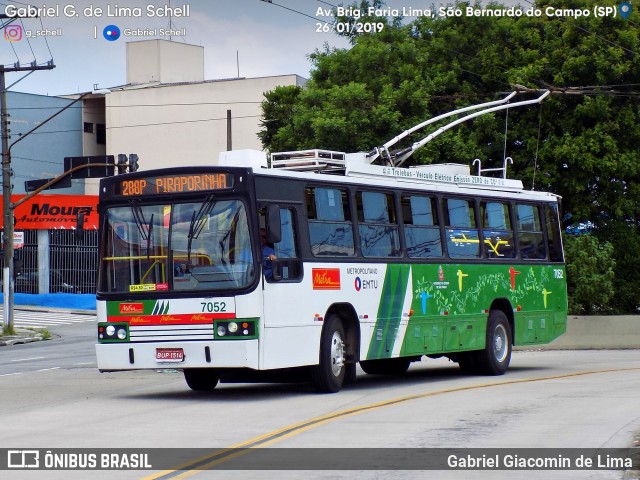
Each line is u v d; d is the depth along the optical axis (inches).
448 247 850.1
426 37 1712.6
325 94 1622.8
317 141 1557.6
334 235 730.8
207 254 667.4
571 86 1549.0
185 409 632.4
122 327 682.8
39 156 3110.2
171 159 3019.2
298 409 621.6
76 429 542.6
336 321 728.3
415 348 802.2
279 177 688.4
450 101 1636.3
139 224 686.5
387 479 392.8
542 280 973.2
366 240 762.8
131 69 3161.9
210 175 671.1
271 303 665.6
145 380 888.9
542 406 624.4
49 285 2511.1
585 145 1514.5
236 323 653.9
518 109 1582.2
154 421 572.7
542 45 1599.4
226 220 666.2
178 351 666.2
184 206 677.3
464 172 915.4
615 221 1603.1
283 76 2923.2
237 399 692.1
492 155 1594.5
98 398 719.1
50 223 2517.2
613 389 727.7
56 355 1320.1
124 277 686.5
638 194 1567.4
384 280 772.6
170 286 672.4
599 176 1541.6
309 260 702.5
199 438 502.6
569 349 1293.1
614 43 1504.7
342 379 733.9
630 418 566.3
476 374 900.0
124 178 693.3
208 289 662.5
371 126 1562.5
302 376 737.6
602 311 1461.6
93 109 3243.1
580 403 638.5
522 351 1282.0
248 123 2947.8
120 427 547.8
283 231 685.9
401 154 1034.7
